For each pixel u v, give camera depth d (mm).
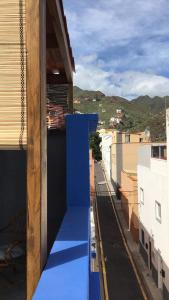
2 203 5727
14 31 3043
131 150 37625
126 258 21938
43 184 3012
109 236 26344
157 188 17594
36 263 2875
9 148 3004
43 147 3031
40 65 2975
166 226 15711
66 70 7465
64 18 5438
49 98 7820
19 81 3041
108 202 37969
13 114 3031
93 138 66375
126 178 30266
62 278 2508
